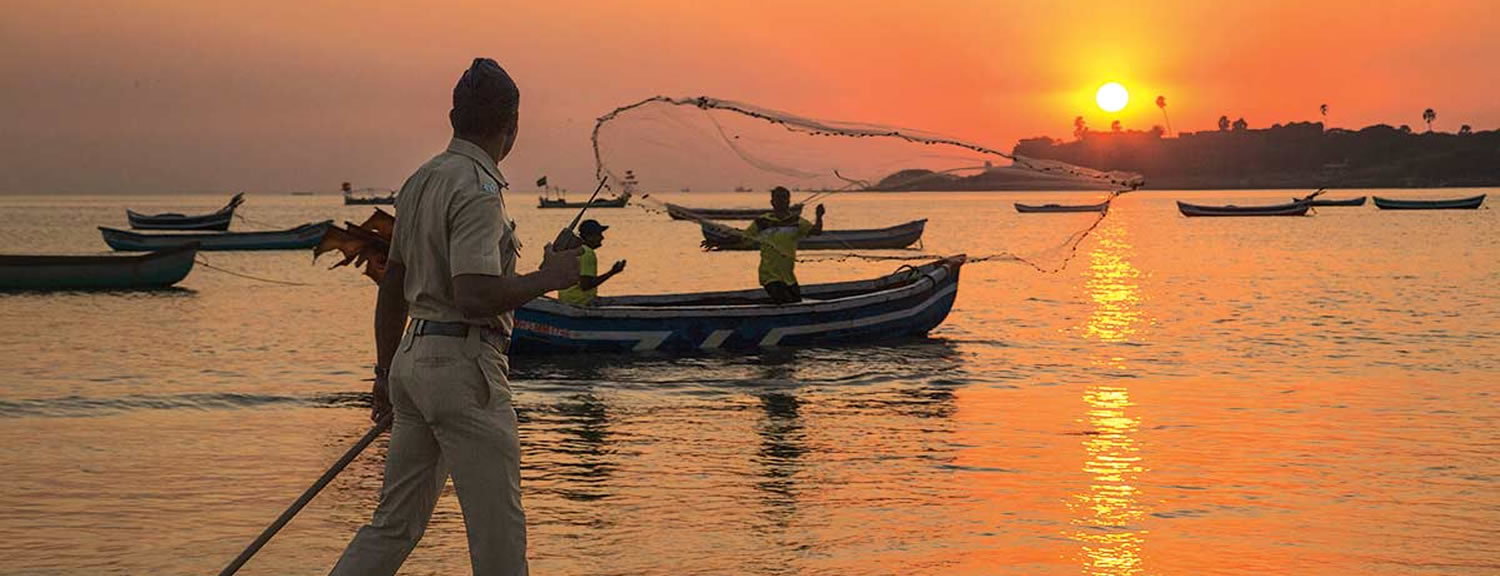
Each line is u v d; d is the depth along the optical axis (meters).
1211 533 7.48
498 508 4.54
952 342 18.80
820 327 18.16
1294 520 7.82
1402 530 7.57
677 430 11.16
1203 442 10.51
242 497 8.45
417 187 4.52
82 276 30.45
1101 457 9.86
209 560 6.88
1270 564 6.82
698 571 6.63
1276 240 60.28
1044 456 9.90
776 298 17.97
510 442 4.56
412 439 4.66
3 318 23.50
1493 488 8.74
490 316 4.45
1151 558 6.92
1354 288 30.58
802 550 7.06
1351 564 6.84
